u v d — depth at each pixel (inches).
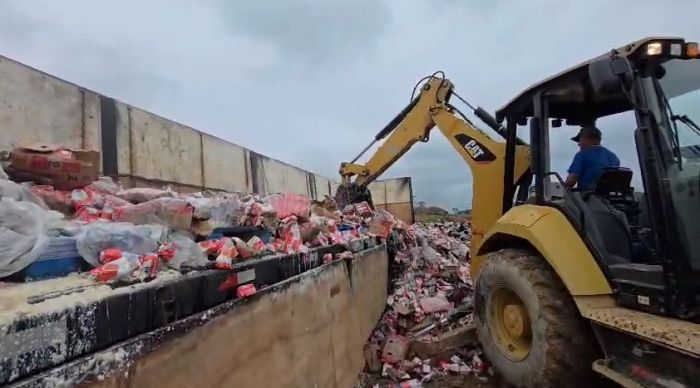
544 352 127.0
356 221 291.7
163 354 65.5
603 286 121.3
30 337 46.9
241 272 91.3
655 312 106.5
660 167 103.8
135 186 239.6
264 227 129.6
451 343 187.3
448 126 233.8
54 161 104.0
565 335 124.7
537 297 131.8
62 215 84.6
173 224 97.3
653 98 106.7
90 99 210.8
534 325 132.1
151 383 62.5
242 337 88.2
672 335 91.7
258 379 92.7
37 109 182.1
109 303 57.5
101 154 215.6
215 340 78.8
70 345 51.3
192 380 71.5
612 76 109.5
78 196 101.2
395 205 644.7
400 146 296.5
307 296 127.0
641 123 106.7
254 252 106.0
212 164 325.1
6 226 63.1
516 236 150.6
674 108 107.5
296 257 125.7
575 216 134.0
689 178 102.1
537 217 144.3
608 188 137.7
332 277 155.0
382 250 269.9
